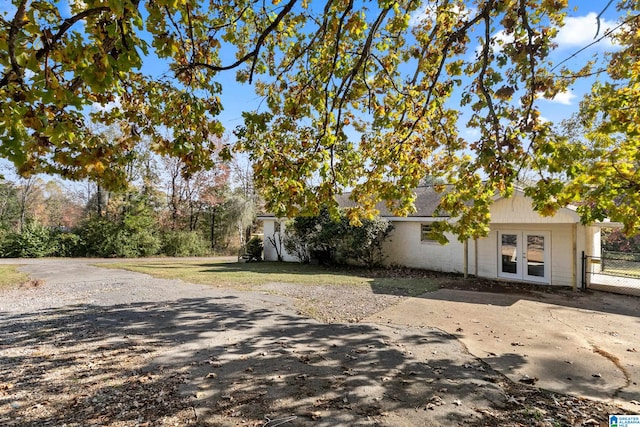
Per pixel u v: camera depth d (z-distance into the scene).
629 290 10.14
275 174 4.94
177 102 3.87
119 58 1.96
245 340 5.84
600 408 3.64
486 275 13.00
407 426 3.31
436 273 14.21
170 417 3.49
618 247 19.36
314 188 5.36
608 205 4.45
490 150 4.16
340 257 15.72
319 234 15.99
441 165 6.23
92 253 24.22
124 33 1.89
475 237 5.50
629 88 4.92
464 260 12.91
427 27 5.16
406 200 6.23
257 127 4.65
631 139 4.63
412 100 5.69
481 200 5.32
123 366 4.77
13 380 4.33
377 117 5.85
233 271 15.12
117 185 2.91
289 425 3.34
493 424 3.34
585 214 4.63
